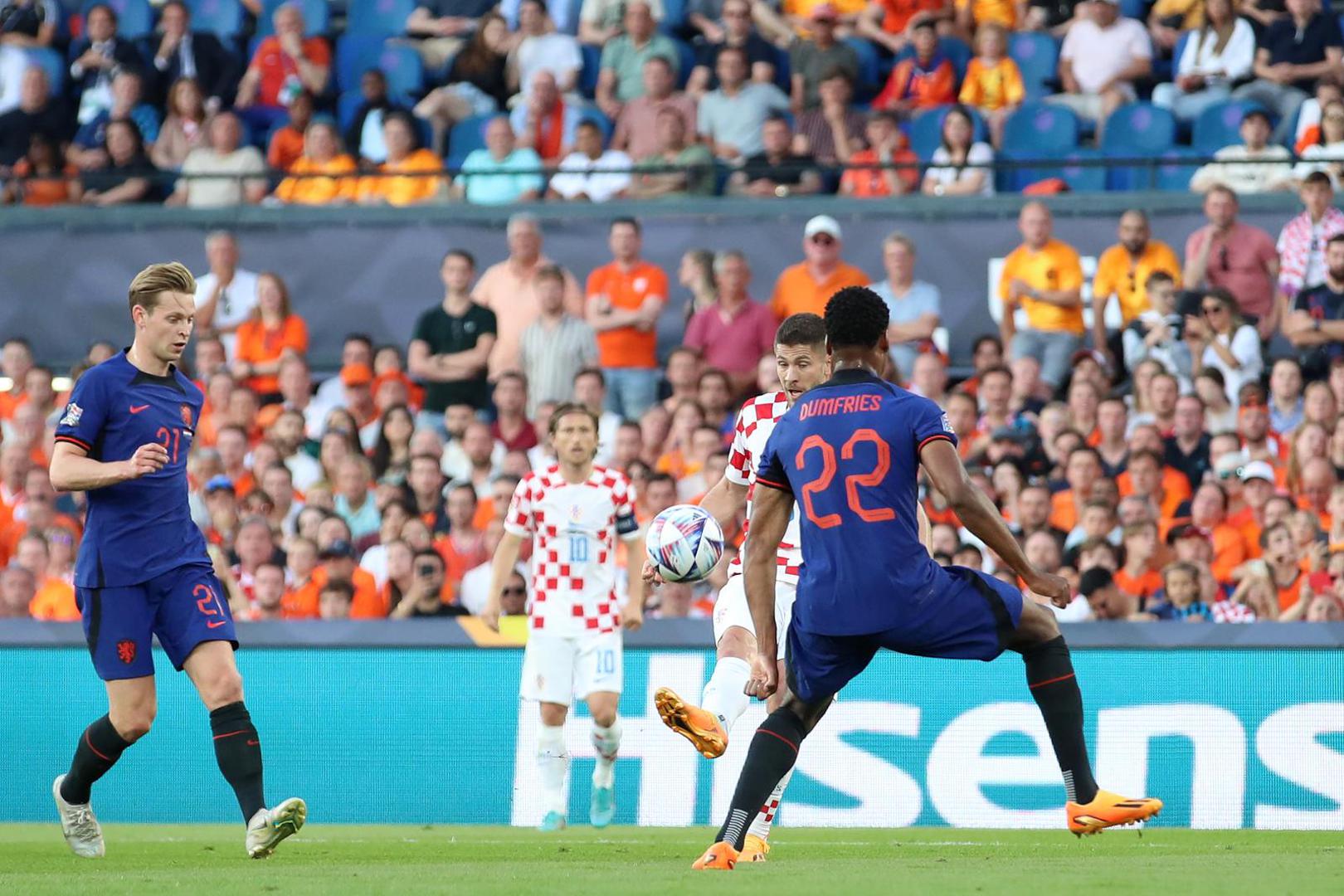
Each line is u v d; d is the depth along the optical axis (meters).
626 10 55.84
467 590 38.91
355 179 52.47
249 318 49.72
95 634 19.95
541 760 29.06
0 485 44.19
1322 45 51.91
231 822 31.86
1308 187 44.47
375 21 61.25
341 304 50.19
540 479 29.11
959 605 17.02
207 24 61.28
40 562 40.75
